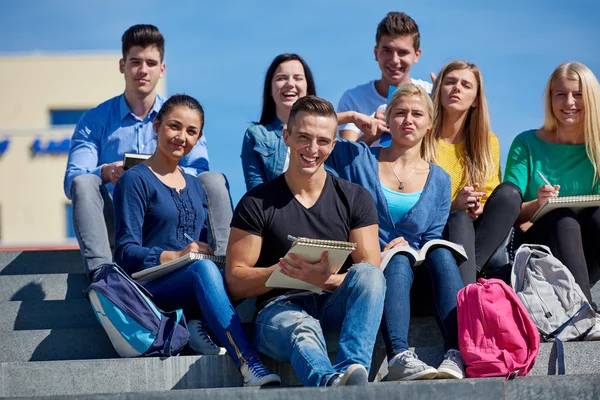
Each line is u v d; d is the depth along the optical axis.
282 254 4.86
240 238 4.87
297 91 6.23
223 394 3.94
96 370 4.71
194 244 5.05
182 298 4.98
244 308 5.64
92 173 5.93
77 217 5.65
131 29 6.42
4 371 4.68
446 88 6.08
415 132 5.61
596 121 6.06
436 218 5.56
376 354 4.95
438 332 5.21
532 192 6.18
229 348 4.71
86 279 5.91
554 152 6.22
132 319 4.82
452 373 4.65
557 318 5.09
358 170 5.61
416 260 5.06
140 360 4.73
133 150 6.41
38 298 5.84
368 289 4.55
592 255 5.73
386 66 6.89
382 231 5.52
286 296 4.78
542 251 5.37
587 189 6.12
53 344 5.11
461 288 5.01
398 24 6.84
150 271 4.98
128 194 5.28
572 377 4.12
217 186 5.73
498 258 5.59
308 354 4.43
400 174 5.62
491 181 6.15
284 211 4.89
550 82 6.18
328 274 4.60
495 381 4.08
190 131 5.45
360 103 7.03
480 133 6.09
